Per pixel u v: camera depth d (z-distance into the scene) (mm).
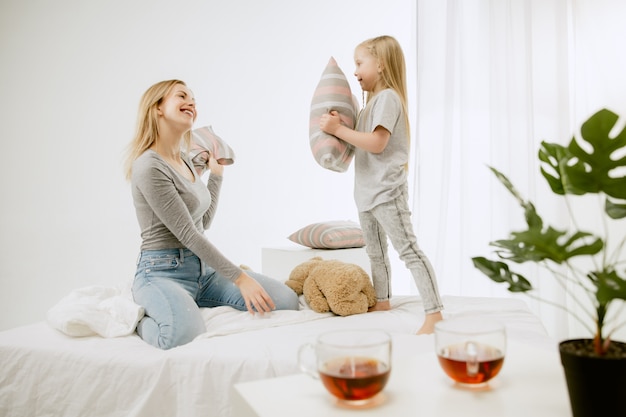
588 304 2408
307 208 2953
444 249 2678
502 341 701
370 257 1874
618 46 2453
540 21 2527
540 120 2527
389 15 2977
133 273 2693
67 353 1308
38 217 2635
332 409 639
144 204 1710
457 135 2697
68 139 2646
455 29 2656
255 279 1819
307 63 2941
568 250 566
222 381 1166
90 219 2658
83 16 2662
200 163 2186
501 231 2588
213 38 2812
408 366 794
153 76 2734
